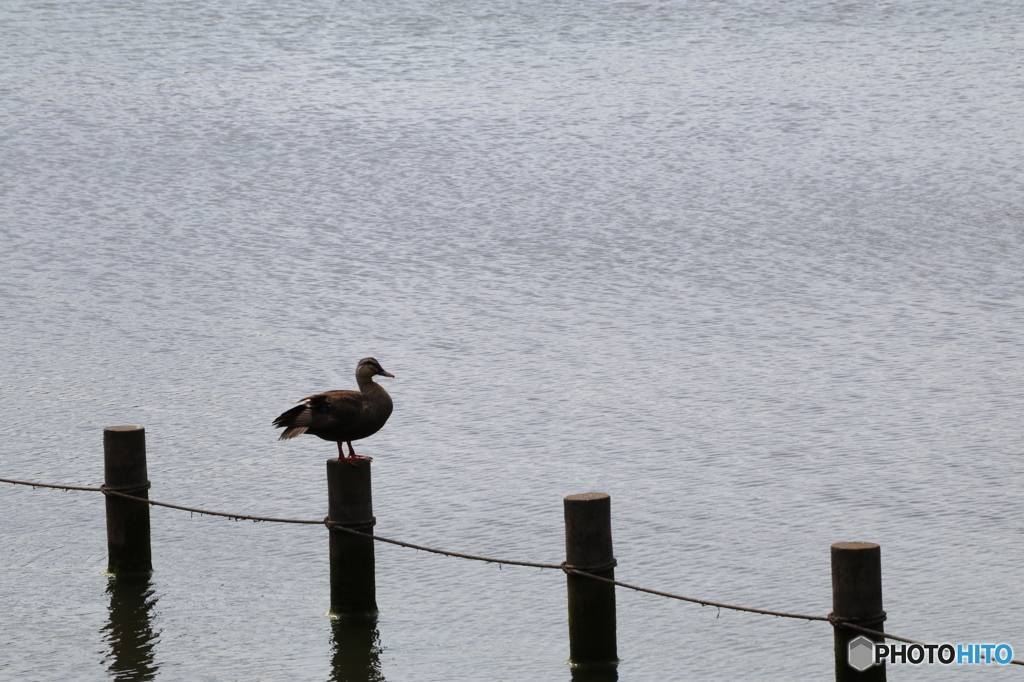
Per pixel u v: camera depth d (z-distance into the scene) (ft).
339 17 192.95
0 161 137.80
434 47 179.22
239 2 200.54
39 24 189.98
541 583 54.54
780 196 125.18
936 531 58.65
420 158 138.51
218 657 48.14
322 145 142.82
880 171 131.75
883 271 104.17
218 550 58.08
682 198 125.39
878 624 40.19
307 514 62.03
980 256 107.04
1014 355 84.02
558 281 103.55
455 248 112.37
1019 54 171.32
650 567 55.83
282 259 109.60
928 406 75.36
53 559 57.06
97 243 113.91
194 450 70.90
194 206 124.47
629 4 198.59
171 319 95.04
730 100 156.56
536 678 46.21
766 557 56.44
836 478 65.26
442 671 46.98
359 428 48.88
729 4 198.49
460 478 66.44
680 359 85.20
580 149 140.87
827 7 196.34
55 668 47.29
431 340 90.02
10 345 89.66
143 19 192.24
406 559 57.11
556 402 77.61
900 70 166.50
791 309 95.45
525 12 194.70
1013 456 67.31
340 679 46.42
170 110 154.92
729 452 69.21
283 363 85.66
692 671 46.73
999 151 136.46
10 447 71.36
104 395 79.77
